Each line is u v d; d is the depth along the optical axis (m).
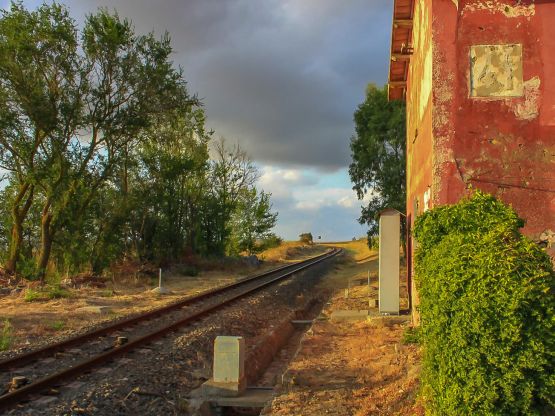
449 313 4.88
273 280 27.06
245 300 19.11
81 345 10.80
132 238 32.00
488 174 8.30
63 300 17.77
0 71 23.06
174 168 32.72
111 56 25.69
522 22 8.48
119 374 8.64
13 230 25.89
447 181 8.38
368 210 37.59
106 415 7.05
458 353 4.76
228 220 41.88
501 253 4.73
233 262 39.72
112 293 20.73
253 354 11.17
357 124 37.84
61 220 25.80
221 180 40.62
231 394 7.98
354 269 42.44
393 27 12.82
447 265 4.95
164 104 27.44
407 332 10.71
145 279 27.25
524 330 4.56
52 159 24.66
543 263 4.75
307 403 6.96
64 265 26.69
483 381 4.62
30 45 23.47
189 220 36.94
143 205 31.52
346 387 7.62
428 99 9.30
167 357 9.96
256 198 48.88
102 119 25.70
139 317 13.86
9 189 27.09
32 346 10.66
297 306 21.16
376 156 36.44
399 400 6.66
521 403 4.59
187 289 24.27
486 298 4.60
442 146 8.45
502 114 8.39
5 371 8.66
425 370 5.78
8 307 16.02
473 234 5.23
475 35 8.54
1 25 23.28
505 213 5.86
